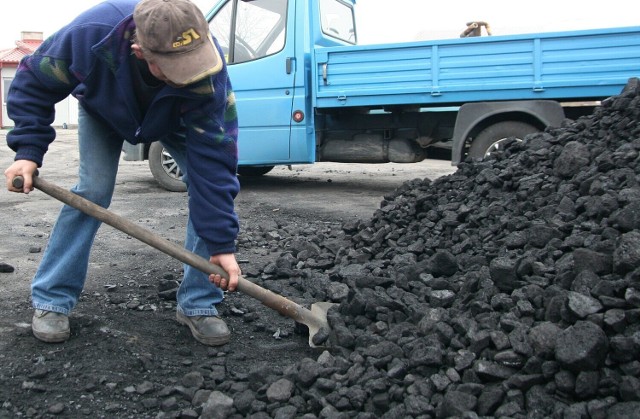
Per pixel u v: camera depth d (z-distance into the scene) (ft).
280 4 24.99
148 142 8.89
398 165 42.91
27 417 7.47
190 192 8.56
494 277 9.43
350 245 15.30
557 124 22.29
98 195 9.07
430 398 7.43
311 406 7.66
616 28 21.08
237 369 8.99
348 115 26.50
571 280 8.65
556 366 7.08
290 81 25.11
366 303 10.04
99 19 7.72
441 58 23.26
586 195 12.05
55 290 9.36
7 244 16.43
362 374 8.03
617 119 14.05
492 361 7.61
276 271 13.29
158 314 11.05
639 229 9.34
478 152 23.73
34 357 8.78
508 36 22.34
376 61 23.97
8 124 107.96
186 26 6.75
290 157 25.66
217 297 10.15
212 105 8.04
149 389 8.18
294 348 9.93
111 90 7.98
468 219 13.89
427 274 11.25
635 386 6.56
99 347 9.21
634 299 7.41
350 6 29.81
